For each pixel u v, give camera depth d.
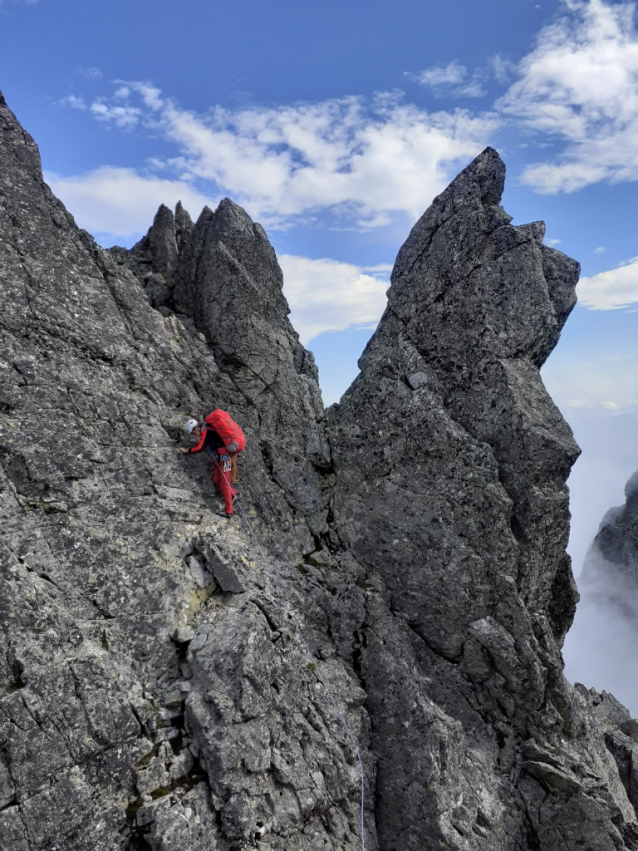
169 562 10.83
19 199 11.46
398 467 14.44
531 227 14.55
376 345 15.70
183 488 12.02
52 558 9.59
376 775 12.04
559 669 13.48
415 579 13.82
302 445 15.52
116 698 8.98
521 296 13.99
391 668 12.69
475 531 13.39
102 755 8.62
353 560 14.36
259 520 13.47
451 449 13.73
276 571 12.77
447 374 14.49
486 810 11.98
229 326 15.22
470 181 14.55
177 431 12.60
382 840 11.71
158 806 8.55
